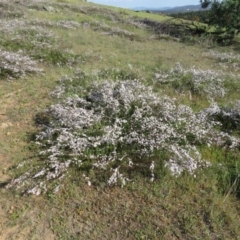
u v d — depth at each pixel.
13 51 8.48
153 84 7.20
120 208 3.40
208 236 3.11
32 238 3.01
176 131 4.57
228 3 17.88
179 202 3.51
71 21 15.61
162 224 3.23
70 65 8.32
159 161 4.10
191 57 12.02
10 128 4.80
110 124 4.69
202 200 3.54
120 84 5.83
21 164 3.85
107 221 3.24
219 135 4.83
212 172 3.97
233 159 4.39
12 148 4.31
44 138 4.50
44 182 3.63
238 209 3.48
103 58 9.49
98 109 5.01
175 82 7.52
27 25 11.86
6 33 9.91
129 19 21.78
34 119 5.15
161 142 4.22
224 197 3.61
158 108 5.05
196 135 4.59
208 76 7.78
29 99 5.91
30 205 3.38
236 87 7.77
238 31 19.08
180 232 3.15
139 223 3.23
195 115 5.15
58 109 4.84
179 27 21.33
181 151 4.08
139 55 11.01
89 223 3.21
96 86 5.91
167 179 3.79
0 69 6.72
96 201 3.48
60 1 27.52
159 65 9.03
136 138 4.24
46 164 4.01
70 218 3.25
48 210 3.34
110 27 16.02
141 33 17.66
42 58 8.45
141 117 4.70
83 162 3.99
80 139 4.14
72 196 3.53
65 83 6.64
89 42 11.87
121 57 10.12
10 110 5.38
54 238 3.03
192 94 7.13
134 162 4.10
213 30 21.02
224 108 5.83
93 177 3.81
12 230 3.08
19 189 3.59
